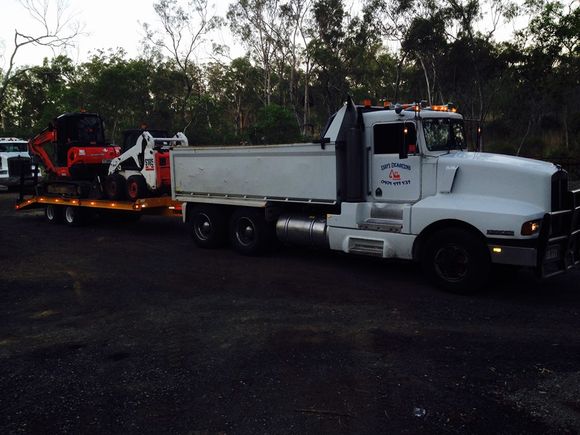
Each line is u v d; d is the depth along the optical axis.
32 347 5.53
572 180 18.56
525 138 36.84
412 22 32.22
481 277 6.95
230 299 7.14
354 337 5.60
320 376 4.64
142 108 40.00
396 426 3.79
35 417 4.04
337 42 37.00
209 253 10.38
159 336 5.77
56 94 40.06
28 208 16.05
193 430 3.79
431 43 31.95
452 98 35.16
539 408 4.00
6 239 12.47
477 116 36.94
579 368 4.69
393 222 7.90
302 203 9.04
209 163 10.27
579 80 25.67
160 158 12.55
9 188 24.36
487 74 32.34
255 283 7.97
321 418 3.92
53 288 7.90
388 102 8.61
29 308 6.93
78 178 14.80
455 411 3.98
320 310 6.57
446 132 8.05
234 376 4.69
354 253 8.27
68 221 14.69
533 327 5.79
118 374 4.79
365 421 3.87
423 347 5.27
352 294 7.27
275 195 9.23
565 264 7.19
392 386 4.42
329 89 39.38
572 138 35.78
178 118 41.59
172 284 8.01
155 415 4.03
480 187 7.14
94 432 3.80
